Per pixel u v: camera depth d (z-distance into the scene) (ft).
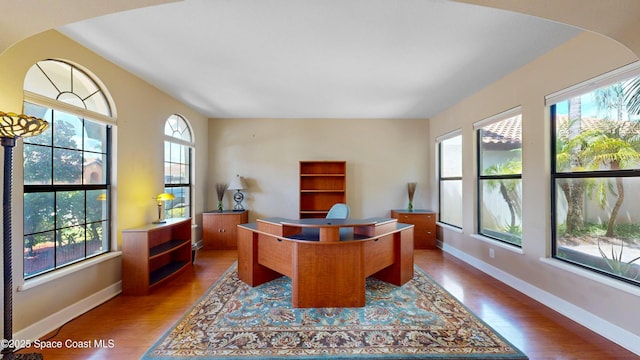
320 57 8.35
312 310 7.89
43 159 6.95
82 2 4.44
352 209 16.55
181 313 7.72
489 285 9.77
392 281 9.94
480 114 11.46
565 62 7.55
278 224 8.89
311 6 5.92
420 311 7.80
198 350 6.02
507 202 10.35
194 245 13.57
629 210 6.38
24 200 6.47
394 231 9.46
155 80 10.27
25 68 6.26
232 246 14.80
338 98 12.53
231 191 16.40
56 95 7.26
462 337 6.50
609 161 6.76
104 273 8.53
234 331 6.77
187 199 14.34
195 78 10.07
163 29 6.83
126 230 9.05
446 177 15.23
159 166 11.34
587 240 7.29
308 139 16.53
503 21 6.48
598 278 6.59
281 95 12.08
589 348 6.06
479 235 11.75
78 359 5.69
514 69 9.33
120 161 9.15
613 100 6.66
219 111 14.94
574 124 7.63
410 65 8.94
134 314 7.66
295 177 16.48
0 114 4.33
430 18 6.37
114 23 6.57
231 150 16.38
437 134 15.58
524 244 9.02
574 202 7.65
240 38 7.27
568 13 4.62
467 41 7.41
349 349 6.06
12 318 5.65
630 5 4.33
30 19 4.56
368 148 16.63
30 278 6.51
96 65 8.14
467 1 4.58
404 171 16.53
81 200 8.03
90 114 8.03
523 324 7.07
